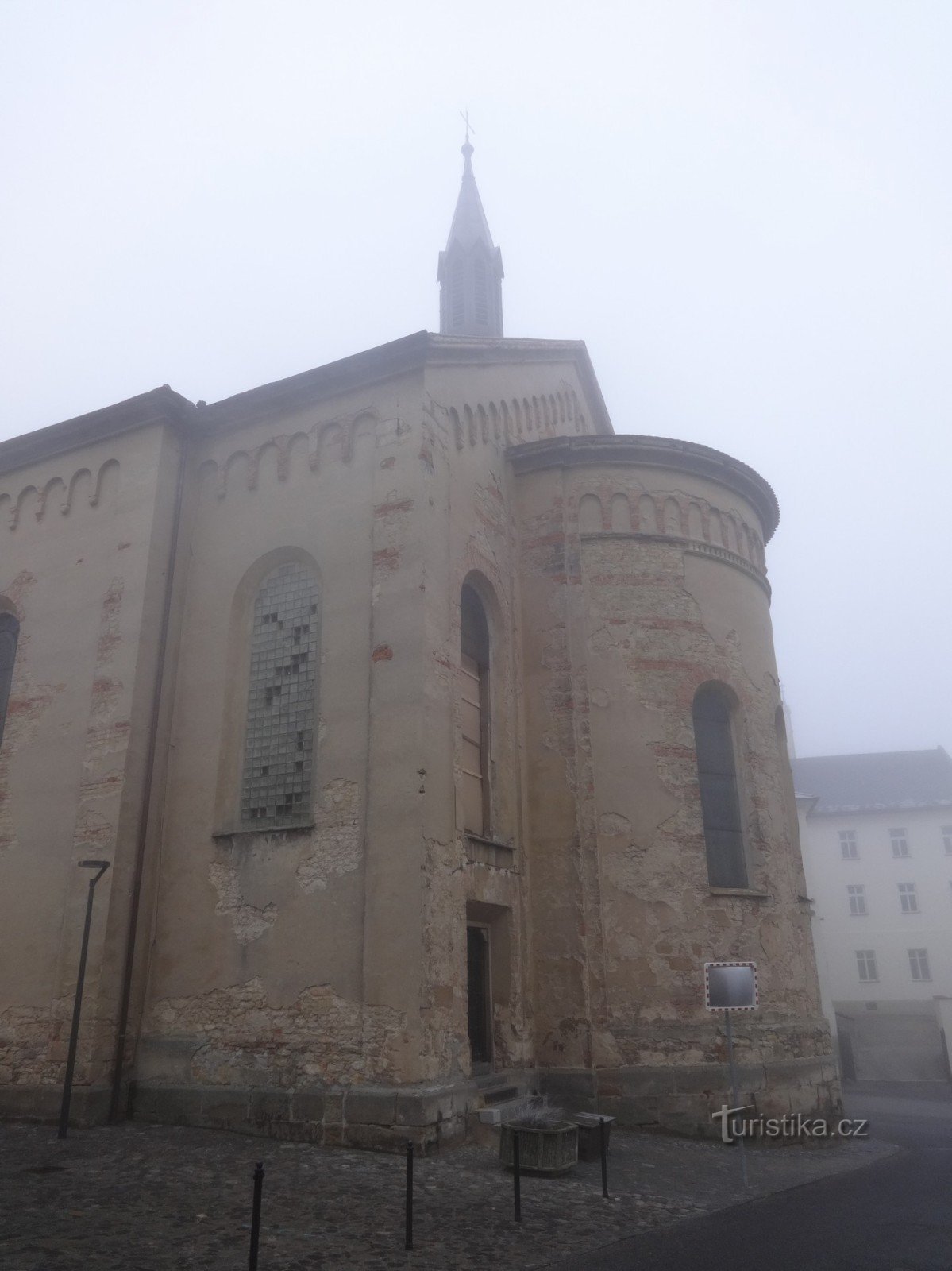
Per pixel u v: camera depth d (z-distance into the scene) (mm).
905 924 55219
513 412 19609
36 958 14836
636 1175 11867
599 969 15773
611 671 17500
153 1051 14164
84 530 17375
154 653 16141
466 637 16750
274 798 14930
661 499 18875
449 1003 13102
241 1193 9914
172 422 17391
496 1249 8406
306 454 16547
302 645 15602
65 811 15492
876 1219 10062
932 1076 38719
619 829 16547
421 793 13383
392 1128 12047
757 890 17062
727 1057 15492
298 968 13555
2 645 18047
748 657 18781
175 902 14875
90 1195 9750
